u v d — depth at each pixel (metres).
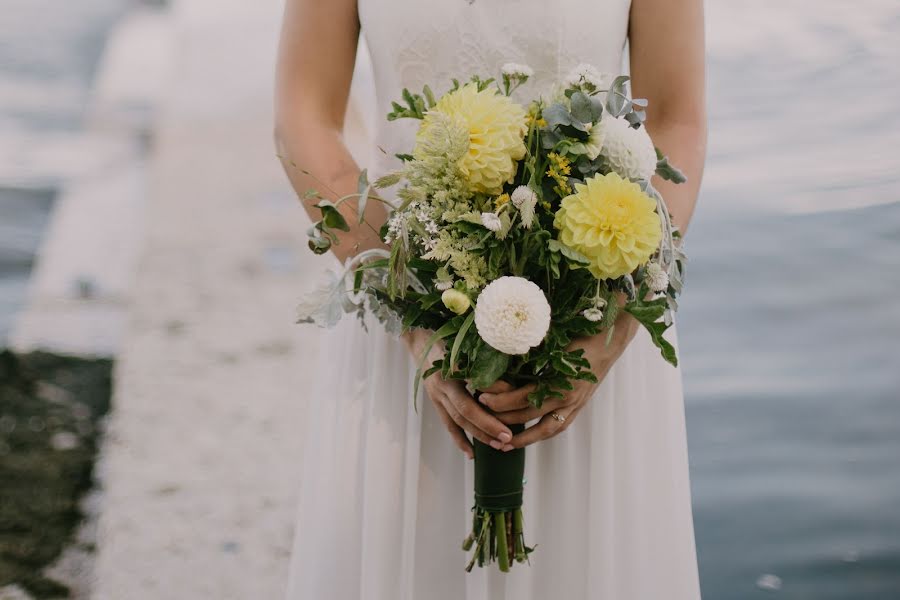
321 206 1.44
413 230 1.43
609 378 1.67
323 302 1.50
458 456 1.70
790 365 3.90
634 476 1.69
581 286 1.43
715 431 3.52
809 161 5.52
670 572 1.73
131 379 3.65
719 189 5.30
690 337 4.11
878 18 7.29
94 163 5.70
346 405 1.72
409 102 1.48
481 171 1.38
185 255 4.66
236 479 3.10
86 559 2.74
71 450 3.23
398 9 1.64
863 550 2.90
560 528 1.68
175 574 2.68
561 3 1.62
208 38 7.97
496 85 1.64
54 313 4.13
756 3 7.80
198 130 6.22
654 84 1.69
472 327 1.41
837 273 4.50
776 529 3.01
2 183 5.34
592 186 1.35
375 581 1.68
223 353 3.82
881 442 3.42
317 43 1.72
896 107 6.00
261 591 2.61
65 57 7.49
